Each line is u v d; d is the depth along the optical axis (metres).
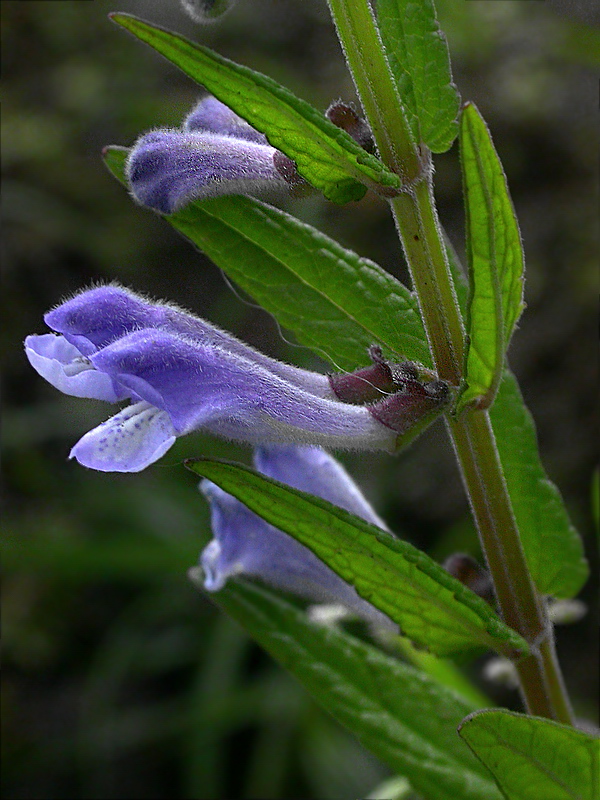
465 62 0.27
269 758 0.24
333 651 0.14
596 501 0.15
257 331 0.27
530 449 0.14
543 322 0.26
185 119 0.14
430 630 0.13
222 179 0.13
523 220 0.27
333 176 0.13
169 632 0.26
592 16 0.21
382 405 0.13
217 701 0.24
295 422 0.13
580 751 0.13
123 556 0.26
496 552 0.13
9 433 0.29
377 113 0.13
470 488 0.13
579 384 0.26
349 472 0.26
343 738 0.24
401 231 0.13
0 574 0.28
